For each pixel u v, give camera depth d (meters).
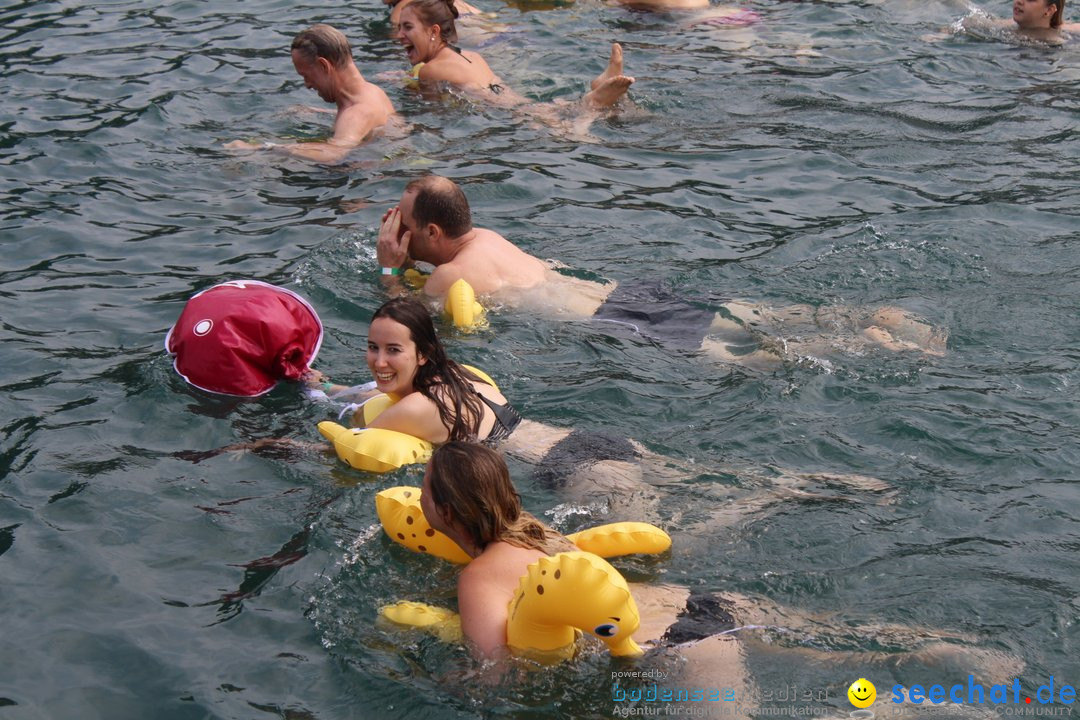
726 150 9.54
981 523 4.77
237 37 12.26
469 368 5.80
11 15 12.91
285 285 7.16
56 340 6.55
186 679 4.05
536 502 5.02
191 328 6.00
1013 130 9.83
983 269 7.31
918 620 4.15
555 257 7.61
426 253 7.11
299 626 4.32
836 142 9.64
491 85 10.70
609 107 10.30
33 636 4.27
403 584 4.54
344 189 8.75
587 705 3.81
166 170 9.06
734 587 4.36
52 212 8.28
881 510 4.87
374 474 5.28
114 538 4.84
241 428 5.68
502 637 3.98
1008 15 12.77
